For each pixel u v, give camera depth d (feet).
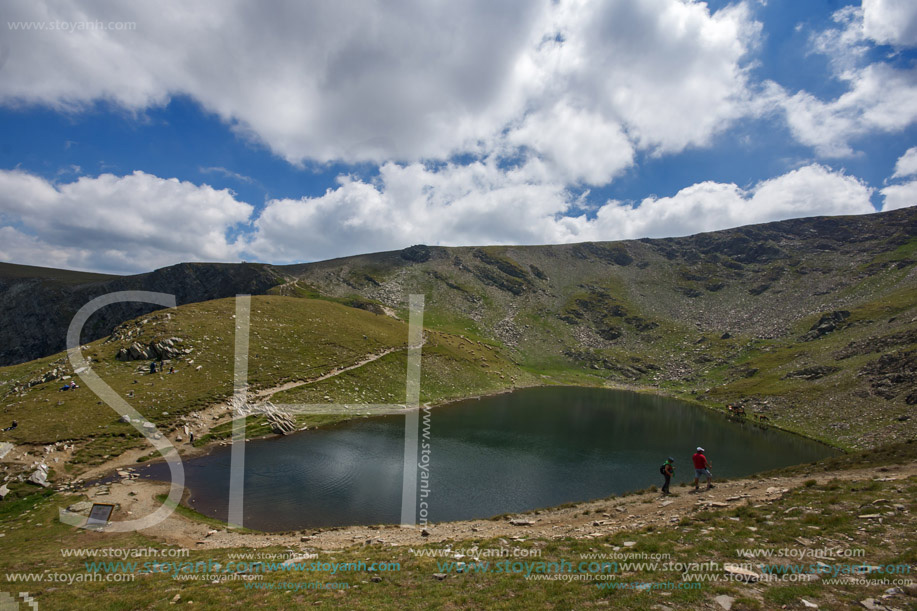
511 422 247.09
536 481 140.77
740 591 38.91
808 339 460.14
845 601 35.53
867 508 58.39
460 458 165.58
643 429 246.47
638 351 585.63
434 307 644.27
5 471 115.96
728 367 471.21
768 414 280.92
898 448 97.96
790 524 57.06
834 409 245.24
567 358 565.53
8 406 157.38
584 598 41.22
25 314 554.05
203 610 46.37
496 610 40.81
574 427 242.99
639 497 93.40
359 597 47.32
